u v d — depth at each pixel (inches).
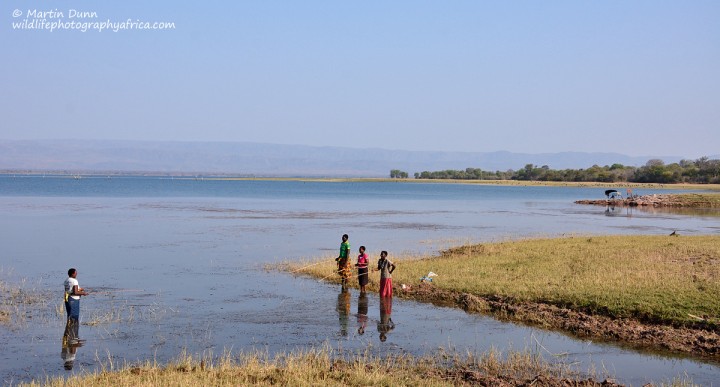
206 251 1309.1
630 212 2947.8
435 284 872.3
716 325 625.0
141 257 1208.2
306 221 2213.3
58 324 666.2
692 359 557.6
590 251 1131.3
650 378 508.7
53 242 1449.3
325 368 510.9
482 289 821.2
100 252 1279.5
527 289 800.9
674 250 1116.5
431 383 476.4
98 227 1851.6
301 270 1036.5
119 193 4731.8
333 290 874.8
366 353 565.9
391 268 813.9
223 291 862.5
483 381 487.5
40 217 2214.6
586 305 720.3
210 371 497.4
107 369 515.2
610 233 1797.5
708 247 1151.6
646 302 701.9
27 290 852.6
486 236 1694.1
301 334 636.7
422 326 671.8
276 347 589.3
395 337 627.2
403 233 1786.4
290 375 486.0
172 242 1475.1
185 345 593.0
